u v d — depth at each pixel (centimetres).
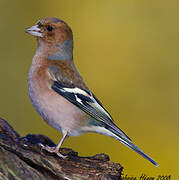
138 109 1459
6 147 698
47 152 742
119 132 809
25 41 1530
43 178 676
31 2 1575
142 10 1641
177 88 1504
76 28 1614
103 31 1611
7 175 639
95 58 1577
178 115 1455
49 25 861
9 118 1426
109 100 1489
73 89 820
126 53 1580
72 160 741
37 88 812
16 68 1502
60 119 806
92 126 819
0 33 1530
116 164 748
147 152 1370
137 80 1534
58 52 861
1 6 1547
